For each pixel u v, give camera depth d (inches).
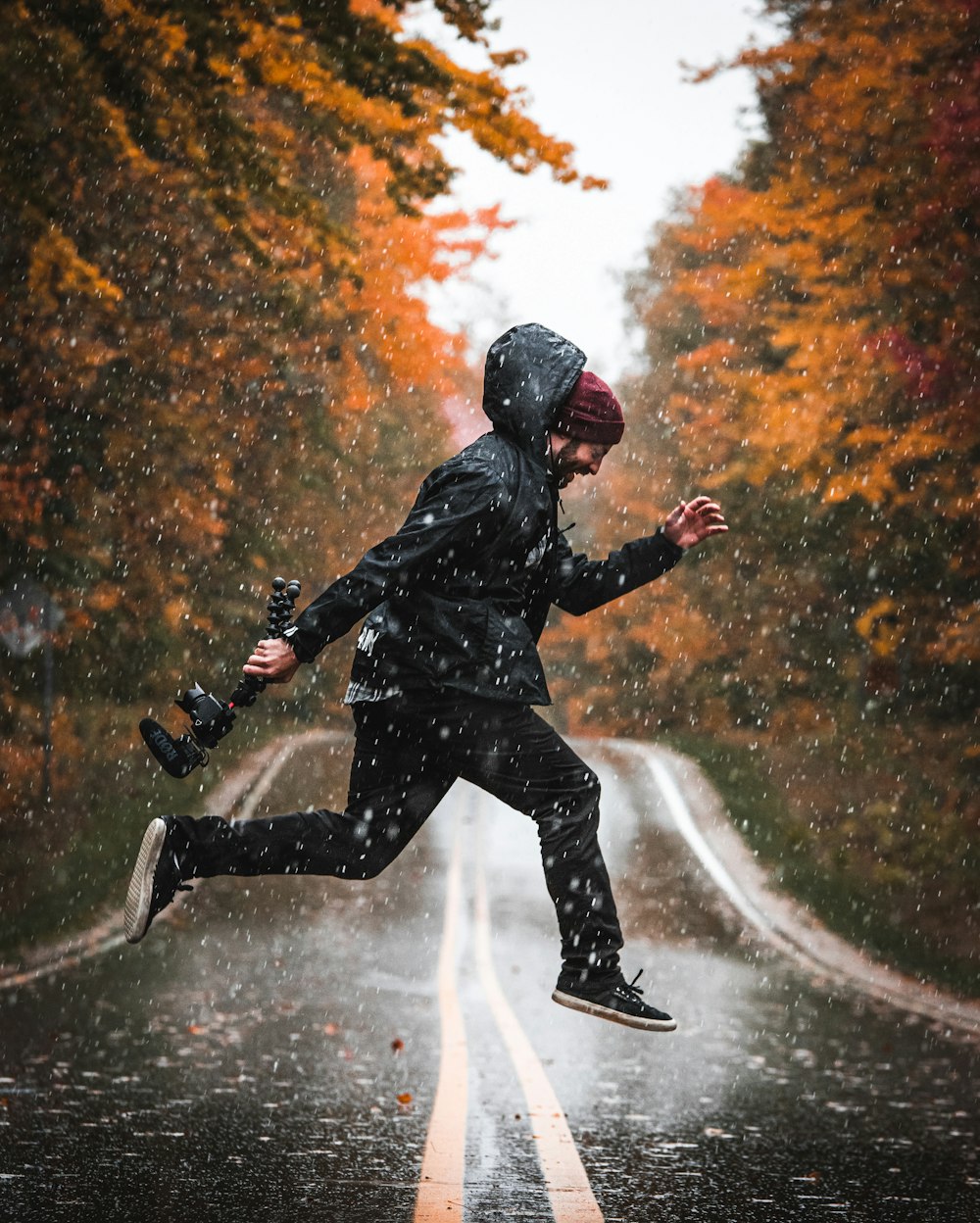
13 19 421.4
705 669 1717.5
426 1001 476.7
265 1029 403.9
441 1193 224.8
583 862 139.0
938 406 737.0
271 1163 245.3
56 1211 209.9
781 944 655.1
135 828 821.2
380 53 431.5
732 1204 226.4
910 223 666.2
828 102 709.9
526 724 138.1
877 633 1094.4
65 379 823.7
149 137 451.5
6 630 797.2
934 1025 463.8
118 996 456.1
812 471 798.5
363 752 142.9
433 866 858.8
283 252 650.2
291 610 134.3
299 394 1187.9
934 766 991.0
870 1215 222.1
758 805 1026.7
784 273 792.3
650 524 1781.5
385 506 1815.9
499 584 137.9
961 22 655.1
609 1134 281.3
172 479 1007.6
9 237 641.0
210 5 419.5
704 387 1496.1
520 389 139.9
